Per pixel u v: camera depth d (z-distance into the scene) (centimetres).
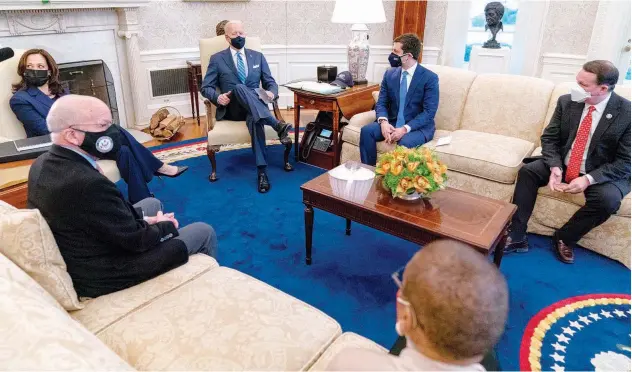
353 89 350
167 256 156
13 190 191
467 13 469
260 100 327
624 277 226
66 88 319
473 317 62
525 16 431
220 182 334
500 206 201
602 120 225
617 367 169
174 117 427
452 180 281
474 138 291
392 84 316
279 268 230
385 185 209
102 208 139
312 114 506
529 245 255
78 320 134
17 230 125
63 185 136
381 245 252
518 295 211
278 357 120
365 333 185
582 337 185
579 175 237
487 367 112
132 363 119
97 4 384
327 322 134
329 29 502
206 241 183
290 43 506
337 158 351
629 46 388
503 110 300
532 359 173
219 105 343
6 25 351
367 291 212
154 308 138
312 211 222
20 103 267
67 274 138
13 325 90
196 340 125
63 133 142
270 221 278
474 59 442
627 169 222
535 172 245
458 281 63
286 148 347
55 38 383
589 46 401
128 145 251
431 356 68
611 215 232
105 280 145
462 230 179
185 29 469
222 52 349
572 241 237
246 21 488
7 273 113
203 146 409
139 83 449
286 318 134
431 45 478
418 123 305
